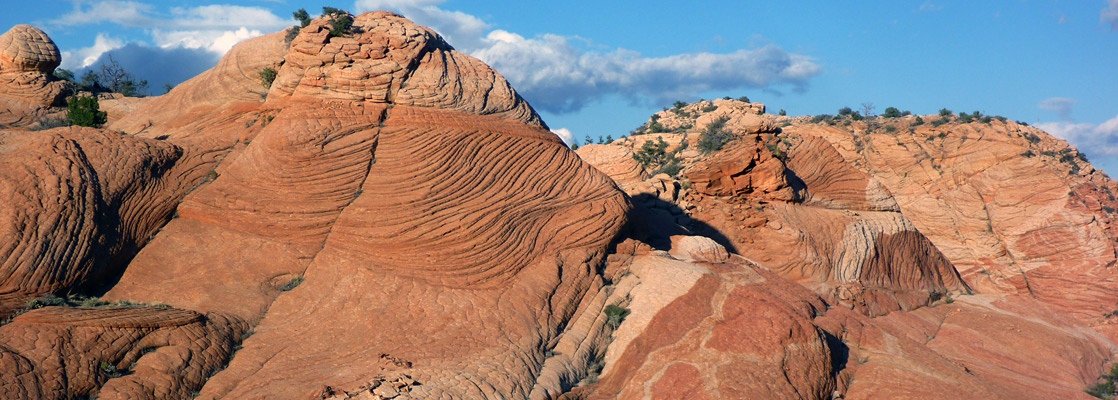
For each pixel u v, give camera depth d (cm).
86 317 2131
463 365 2352
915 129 7012
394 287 2716
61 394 1892
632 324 2903
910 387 2664
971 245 6028
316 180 3005
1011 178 6197
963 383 2753
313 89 3381
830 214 4750
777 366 2533
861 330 3148
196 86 3894
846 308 3562
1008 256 5853
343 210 2966
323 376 2198
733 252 4362
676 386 2462
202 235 2794
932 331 4025
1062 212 5812
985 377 3294
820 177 4897
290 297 2641
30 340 1981
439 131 3281
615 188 3606
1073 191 5888
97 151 2752
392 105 3400
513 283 2906
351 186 3038
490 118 3597
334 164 3066
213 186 2970
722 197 4584
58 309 2175
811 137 5050
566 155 3619
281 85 3472
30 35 4319
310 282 2719
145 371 2078
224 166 3123
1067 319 5109
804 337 2705
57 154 2600
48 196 2422
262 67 3741
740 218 4475
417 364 2302
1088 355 3984
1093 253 5559
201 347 2245
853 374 2816
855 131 7300
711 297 2986
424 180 3067
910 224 5094
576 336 2805
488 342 2545
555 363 2603
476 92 3678
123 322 2145
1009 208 6062
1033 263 5706
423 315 2620
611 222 3394
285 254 2788
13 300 2208
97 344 2066
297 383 2147
